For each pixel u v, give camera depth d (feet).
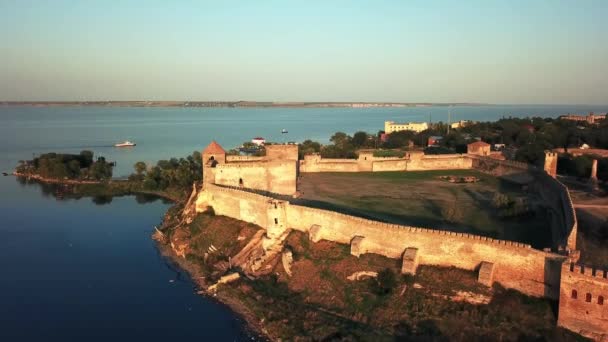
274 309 187.21
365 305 177.58
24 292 214.69
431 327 161.38
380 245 201.67
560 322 153.38
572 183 317.01
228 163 300.20
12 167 577.43
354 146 631.97
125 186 441.68
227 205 278.67
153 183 434.71
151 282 223.71
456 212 244.63
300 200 280.72
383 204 270.05
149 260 252.83
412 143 645.10
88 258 256.73
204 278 222.69
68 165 504.43
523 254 167.73
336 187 325.01
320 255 211.20
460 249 182.70
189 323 184.85
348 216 212.64
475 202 273.75
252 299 196.85
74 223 325.42
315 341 163.84
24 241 285.84
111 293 212.84
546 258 162.40
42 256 260.21
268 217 235.40
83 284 222.69
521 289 168.55
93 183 465.06
